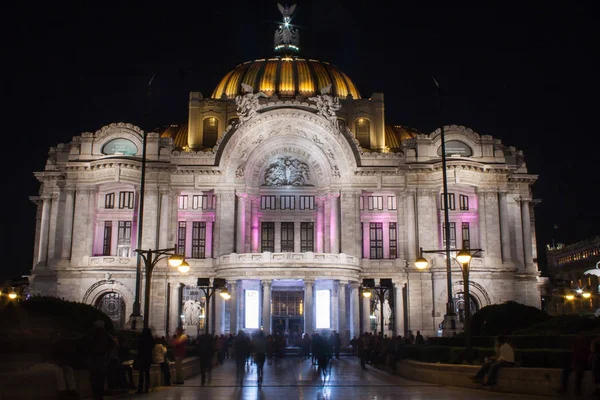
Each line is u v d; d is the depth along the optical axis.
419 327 78.75
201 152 83.06
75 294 77.19
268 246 85.62
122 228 81.75
